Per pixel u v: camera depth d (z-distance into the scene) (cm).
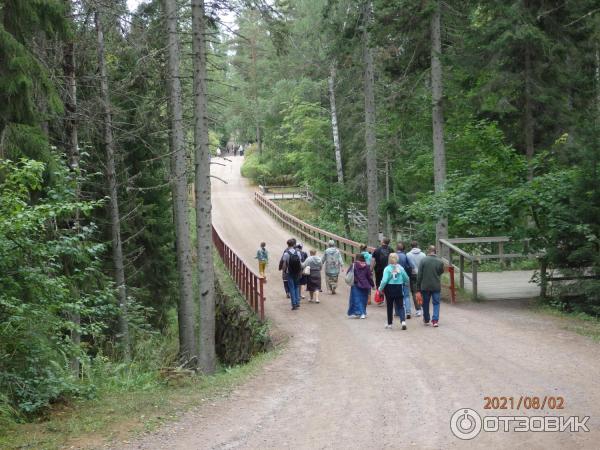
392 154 3069
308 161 4316
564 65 2016
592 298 1398
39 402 788
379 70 2689
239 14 1617
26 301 864
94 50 1545
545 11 1938
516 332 1241
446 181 1948
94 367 1066
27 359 816
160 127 1762
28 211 815
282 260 1880
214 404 852
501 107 1923
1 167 834
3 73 929
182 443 683
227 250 2614
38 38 1276
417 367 1011
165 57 1694
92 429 730
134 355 1509
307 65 3891
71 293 1020
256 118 5712
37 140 966
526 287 1792
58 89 1356
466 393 837
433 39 2097
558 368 939
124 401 868
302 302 1894
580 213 1430
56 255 923
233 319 1856
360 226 4141
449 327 1350
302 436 697
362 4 2341
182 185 1661
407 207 2058
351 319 1573
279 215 4153
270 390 930
